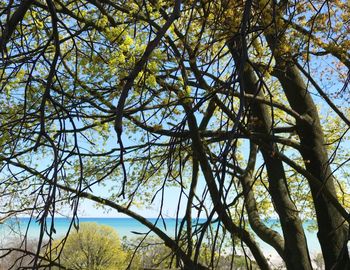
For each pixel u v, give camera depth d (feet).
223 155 9.12
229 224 11.25
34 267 9.20
